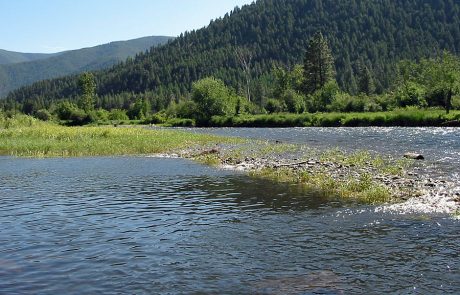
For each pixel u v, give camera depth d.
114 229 12.62
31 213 14.83
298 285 8.27
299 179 20.23
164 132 57.38
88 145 40.16
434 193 15.84
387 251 10.01
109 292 8.12
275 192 17.75
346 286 8.16
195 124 100.88
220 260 9.77
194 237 11.66
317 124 76.12
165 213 14.60
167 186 20.05
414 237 10.98
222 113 103.00
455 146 32.66
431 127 58.41
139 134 51.25
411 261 9.34
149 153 37.34
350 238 11.11
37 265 9.63
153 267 9.41
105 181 21.92
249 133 61.44
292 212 14.21
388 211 13.83
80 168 27.39
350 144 37.19
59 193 18.62
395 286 8.10
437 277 8.45
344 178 19.75
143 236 11.86
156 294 8.00
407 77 108.19
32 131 52.62
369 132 52.59
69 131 53.03
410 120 63.50
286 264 9.40
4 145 39.97
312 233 11.68
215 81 107.62
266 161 27.22
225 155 31.78
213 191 18.47
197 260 9.80
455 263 9.13
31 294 8.09
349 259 9.59
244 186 19.44
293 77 141.00
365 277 8.56
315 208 14.66
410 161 24.78
